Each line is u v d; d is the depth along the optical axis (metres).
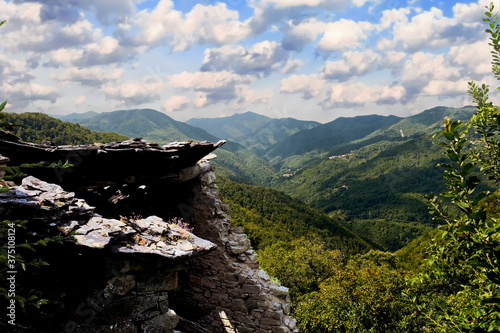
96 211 8.87
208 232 11.44
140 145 8.84
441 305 3.84
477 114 4.14
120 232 5.25
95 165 8.45
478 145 4.16
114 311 5.09
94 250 4.77
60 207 5.15
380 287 24.64
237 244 11.66
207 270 11.43
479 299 3.53
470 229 3.03
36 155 7.57
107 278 5.04
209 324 11.25
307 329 22.45
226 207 12.27
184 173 10.36
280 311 10.83
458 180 3.15
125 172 9.09
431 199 3.87
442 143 3.16
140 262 5.33
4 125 3.39
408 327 17.80
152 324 5.60
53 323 4.94
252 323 10.81
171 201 11.64
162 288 5.73
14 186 5.69
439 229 3.82
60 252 4.98
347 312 23.73
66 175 8.16
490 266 2.89
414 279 4.28
